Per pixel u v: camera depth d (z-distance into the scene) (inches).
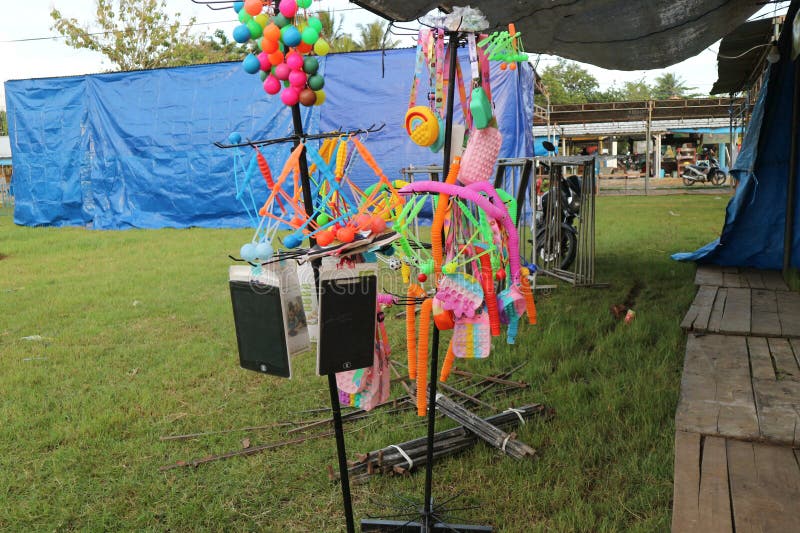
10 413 156.7
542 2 193.0
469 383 172.6
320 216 83.7
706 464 115.0
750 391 148.2
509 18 203.0
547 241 310.0
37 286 313.6
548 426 142.8
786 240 284.8
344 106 510.0
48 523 112.3
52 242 480.7
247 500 117.7
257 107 535.2
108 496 120.3
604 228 506.0
